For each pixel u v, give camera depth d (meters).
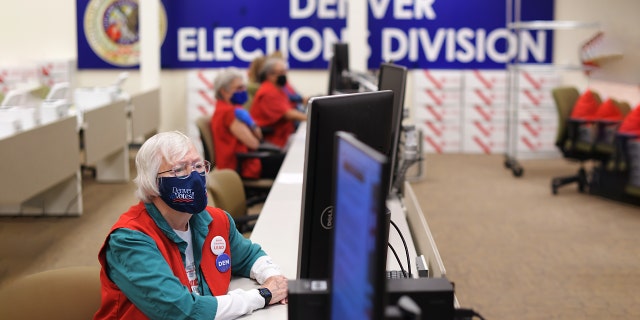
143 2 8.88
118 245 1.97
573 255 5.09
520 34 9.38
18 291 2.00
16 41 9.29
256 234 2.91
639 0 8.20
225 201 3.51
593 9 9.20
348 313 1.17
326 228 1.89
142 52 8.95
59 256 4.92
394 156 2.82
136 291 1.95
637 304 4.14
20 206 5.98
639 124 6.58
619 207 6.53
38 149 5.17
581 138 6.91
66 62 9.06
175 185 1.99
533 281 4.55
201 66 9.53
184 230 2.13
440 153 9.48
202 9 9.45
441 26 9.53
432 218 6.14
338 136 1.24
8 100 6.00
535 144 9.13
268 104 6.35
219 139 5.16
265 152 5.45
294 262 2.54
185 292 1.96
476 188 7.36
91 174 7.79
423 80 9.34
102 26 9.29
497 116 9.30
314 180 1.84
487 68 9.55
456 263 4.92
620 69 7.83
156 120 8.67
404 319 1.12
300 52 9.54
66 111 5.89
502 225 5.91
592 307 4.11
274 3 9.47
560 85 9.07
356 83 6.06
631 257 5.04
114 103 6.93
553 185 7.06
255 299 2.07
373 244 1.05
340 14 9.46
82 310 2.04
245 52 9.53
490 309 4.08
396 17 9.54
